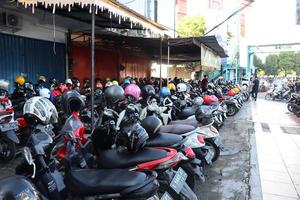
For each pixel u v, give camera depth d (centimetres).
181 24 2305
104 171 272
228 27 3041
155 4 1725
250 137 804
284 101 2027
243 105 1697
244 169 539
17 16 861
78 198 260
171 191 327
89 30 1059
